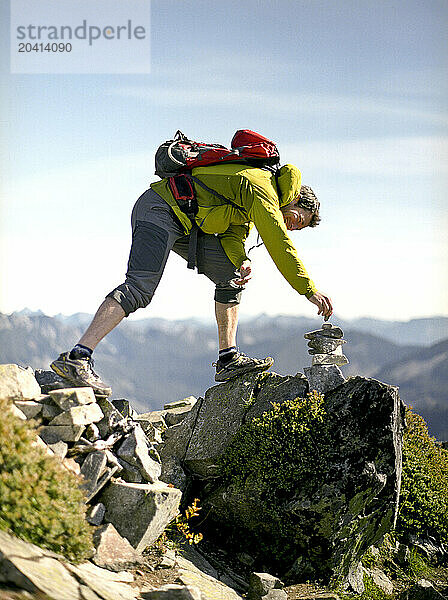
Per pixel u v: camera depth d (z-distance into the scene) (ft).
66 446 12.51
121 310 14.52
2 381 12.39
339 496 15.24
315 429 15.88
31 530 10.23
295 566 15.65
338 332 17.08
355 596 15.78
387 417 15.78
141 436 14.28
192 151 16.31
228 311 17.39
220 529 16.56
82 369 13.71
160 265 15.24
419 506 20.72
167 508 12.97
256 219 15.53
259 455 15.84
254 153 16.31
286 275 15.46
